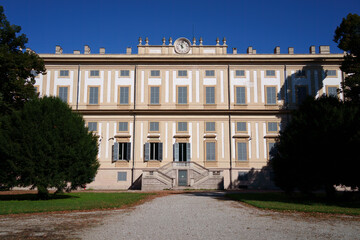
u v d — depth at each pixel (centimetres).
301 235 1075
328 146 2191
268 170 4150
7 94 2711
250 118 4281
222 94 4359
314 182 2292
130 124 4275
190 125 4272
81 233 1102
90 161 2486
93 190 3794
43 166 2238
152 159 4194
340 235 1074
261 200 2177
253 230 1155
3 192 3272
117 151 4191
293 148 2370
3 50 2641
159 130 4256
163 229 1172
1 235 1069
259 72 4403
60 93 4369
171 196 2680
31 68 2988
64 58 4384
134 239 1018
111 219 1390
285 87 4359
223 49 4472
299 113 2559
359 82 3016
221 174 3844
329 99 2623
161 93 4366
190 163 4091
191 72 4409
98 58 4394
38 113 2336
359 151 2073
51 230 1151
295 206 1797
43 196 2352
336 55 4347
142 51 4472
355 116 2208
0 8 2856
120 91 4375
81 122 2572
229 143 4225
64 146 2327
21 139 2242
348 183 2188
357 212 1555
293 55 4372
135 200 2219
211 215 1508
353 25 3238
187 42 4481
